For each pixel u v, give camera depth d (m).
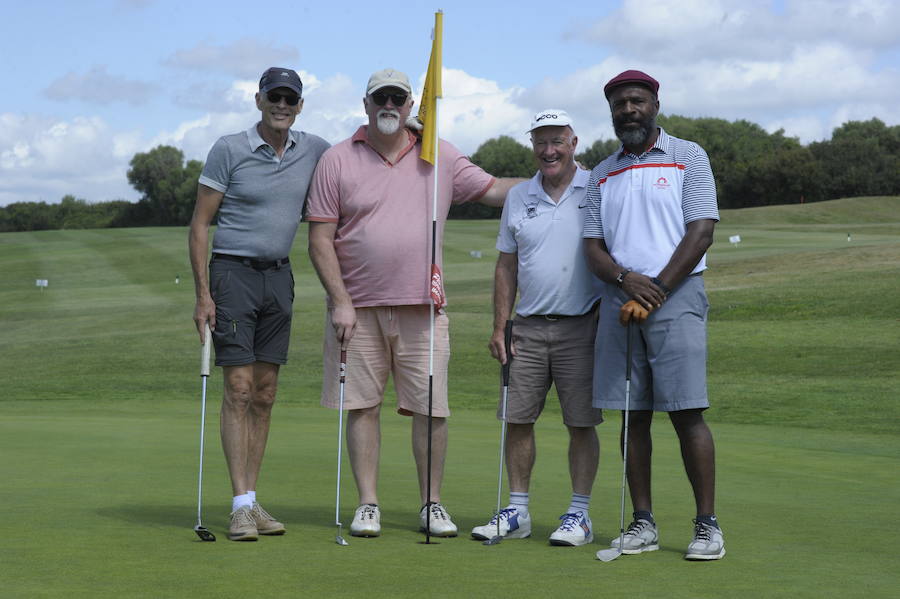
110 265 37.38
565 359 4.42
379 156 4.49
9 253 42.50
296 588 3.13
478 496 5.39
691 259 3.95
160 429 8.59
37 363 17.41
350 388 4.53
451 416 10.51
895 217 57.75
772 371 13.98
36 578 3.22
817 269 24.91
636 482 4.09
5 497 5.00
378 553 3.81
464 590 3.14
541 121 4.34
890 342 15.23
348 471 6.23
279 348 4.54
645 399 4.11
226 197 4.42
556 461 6.87
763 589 3.21
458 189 4.66
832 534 4.26
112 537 3.98
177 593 3.04
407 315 4.53
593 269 4.18
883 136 89.69
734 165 84.69
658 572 3.49
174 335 20.55
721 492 5.56
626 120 4.07
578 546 4.11
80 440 7.67
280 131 4.36
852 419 10.31
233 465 4.28
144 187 96.44
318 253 4.50
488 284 27.70
